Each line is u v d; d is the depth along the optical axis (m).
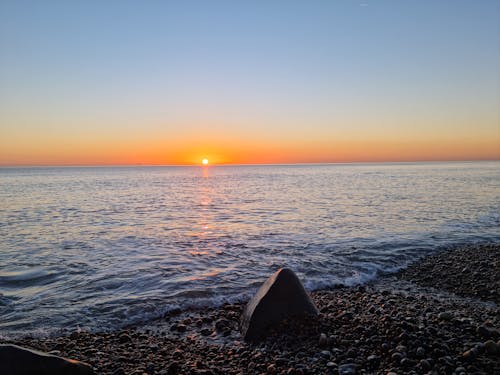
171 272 11.12
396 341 5.91
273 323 6.59
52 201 33.50
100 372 5.28
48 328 7.34
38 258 12.78
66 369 4.67
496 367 5.05
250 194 40.84
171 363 5.50
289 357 5.65
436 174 89.81
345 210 25.31
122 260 12.52
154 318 7.89
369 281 10.59
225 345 6.37
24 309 8.31
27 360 4.46
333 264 12.09
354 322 6.75
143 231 18.08
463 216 22.09
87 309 8.30
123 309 8.31
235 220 21.58
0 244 15.11
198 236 16.70
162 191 46.91
